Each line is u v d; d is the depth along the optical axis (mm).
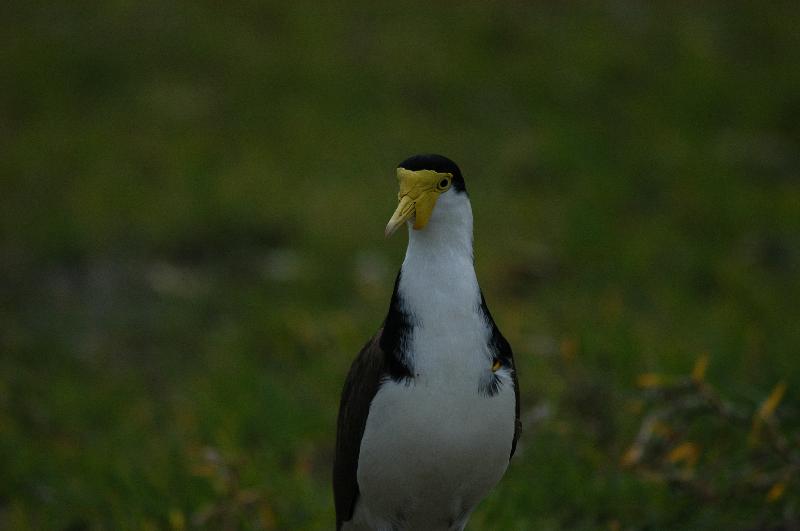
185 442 8820
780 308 10859
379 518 6473
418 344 5840
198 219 12578
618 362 9430
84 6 17672
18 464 8656
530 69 16266
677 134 14898
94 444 9070
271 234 12492
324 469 8805
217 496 7879
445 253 5934
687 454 7422
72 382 10094
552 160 13992
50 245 12117
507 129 14977
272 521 7508
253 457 8539
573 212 12711
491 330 6004
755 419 7289
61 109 15297
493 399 5930
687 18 18125
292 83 15906
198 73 16156
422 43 16844
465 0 18297
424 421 5840
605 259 11969
